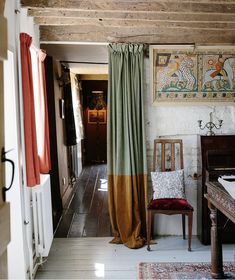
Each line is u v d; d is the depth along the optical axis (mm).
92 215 4504
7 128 2432
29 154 2543
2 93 1148
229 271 2816
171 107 3688
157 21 3242
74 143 5820
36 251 2869
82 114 8648
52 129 4500
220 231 2693
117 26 3330
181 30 3566
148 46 3588
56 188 4582
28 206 2738
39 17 3125
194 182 3721
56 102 4805
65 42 3574
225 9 2855
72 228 4012
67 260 3109
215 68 3611
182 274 2789
